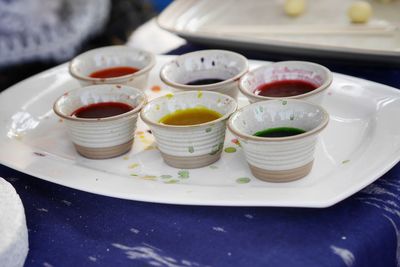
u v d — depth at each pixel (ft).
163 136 2.62
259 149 2.37
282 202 2.18
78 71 3.47
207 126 2.55
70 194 2.61
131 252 2.18
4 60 5.98
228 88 3.03
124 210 2.44
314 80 2.97
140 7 7.00
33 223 2.43
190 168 2.69
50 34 6.09
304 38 3.91
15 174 2.83
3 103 3.37
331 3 4.48
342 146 2.70
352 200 2.35
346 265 2.02
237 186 2.49
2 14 5.82
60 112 2.83
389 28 3.89
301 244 2.11
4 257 2.01
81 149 2.89
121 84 3.21
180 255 2.13
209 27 4.22
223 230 2.24
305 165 2.45
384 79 3.50
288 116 2.58
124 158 2.86
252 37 3.59
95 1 6.42
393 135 2.61
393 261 2.29
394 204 2.33
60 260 2.19
